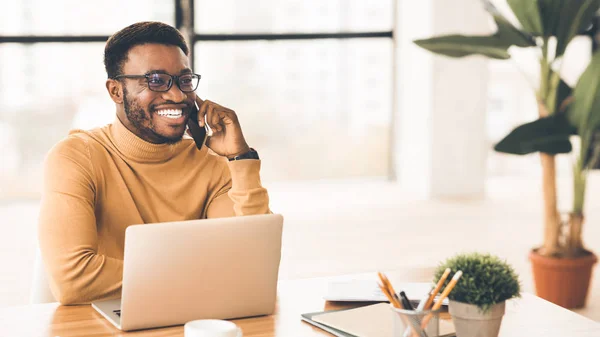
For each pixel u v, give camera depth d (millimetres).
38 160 6109
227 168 2242
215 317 1614
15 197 6133
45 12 5914
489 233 5375
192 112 2125
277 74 6574
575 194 3664
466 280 1364
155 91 1990
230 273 1590
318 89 6715
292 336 1550
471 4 6246
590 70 3324
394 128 6965
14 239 5074
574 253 3662
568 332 1591
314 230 5391
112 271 1825
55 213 1905
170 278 1536
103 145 2064
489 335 1388
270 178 6793
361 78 6797
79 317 1666
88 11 5996
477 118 6500
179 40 2055
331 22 6625
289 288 1893
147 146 2055
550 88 3594
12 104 5977
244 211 2080
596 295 3910
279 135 6719
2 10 5824
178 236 1519
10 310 1712
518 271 4410
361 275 2014
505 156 7715
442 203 6352
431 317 1348
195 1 6242
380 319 1592
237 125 2107
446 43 3570
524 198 6625
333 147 6875
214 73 6398
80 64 6047
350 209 6070
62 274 1814
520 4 3447
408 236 5254
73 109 6094
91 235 1917
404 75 6715
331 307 1747
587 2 3383
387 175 7102
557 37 3506
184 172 2156
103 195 2035
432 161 6492
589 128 3447
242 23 6395
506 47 3543
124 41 2000
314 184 6910
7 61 5902
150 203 2100
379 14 6727
